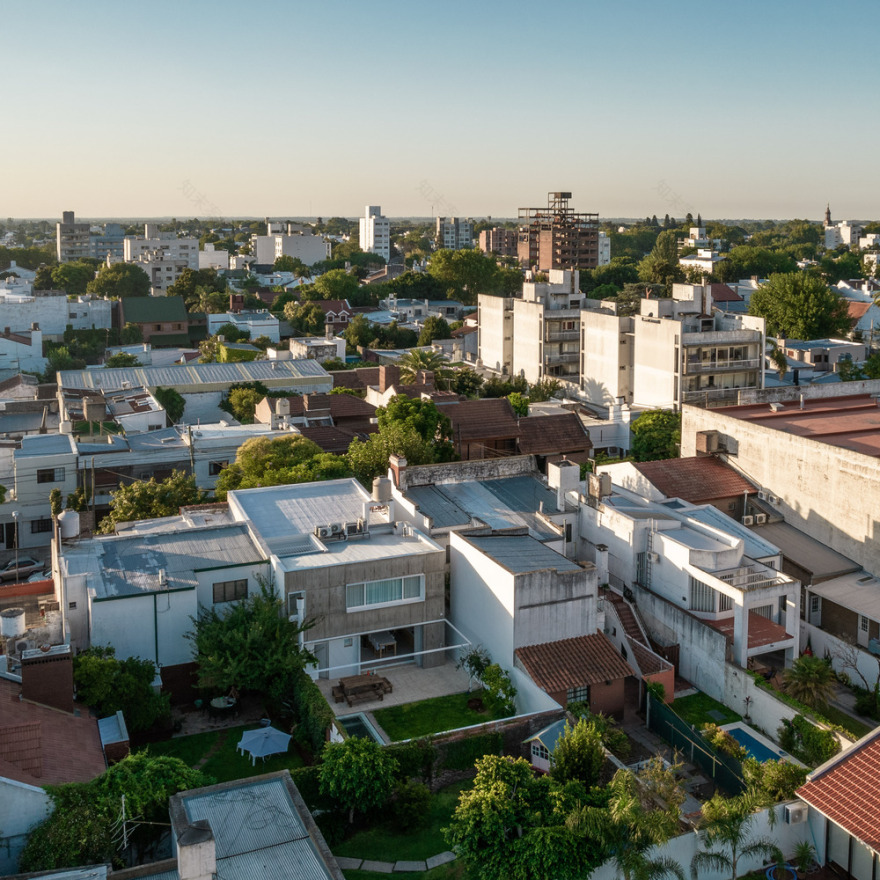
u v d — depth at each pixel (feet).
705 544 166.81
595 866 95.61
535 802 101.65
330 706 140.15
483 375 400.67
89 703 123.75
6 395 345.31
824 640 165.27
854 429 206.39
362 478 212.02
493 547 160.66
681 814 106.83
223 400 323.78
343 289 646.74
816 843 107.45
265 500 183.21
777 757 131.03
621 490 196.13
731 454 209.56
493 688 141.28
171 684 141.90
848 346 414.21
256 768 125.08
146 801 100.99
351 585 149.48
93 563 149.28
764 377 352.69
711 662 152.76
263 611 137.59
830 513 185.88
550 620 146.10
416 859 109.09
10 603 155.94
